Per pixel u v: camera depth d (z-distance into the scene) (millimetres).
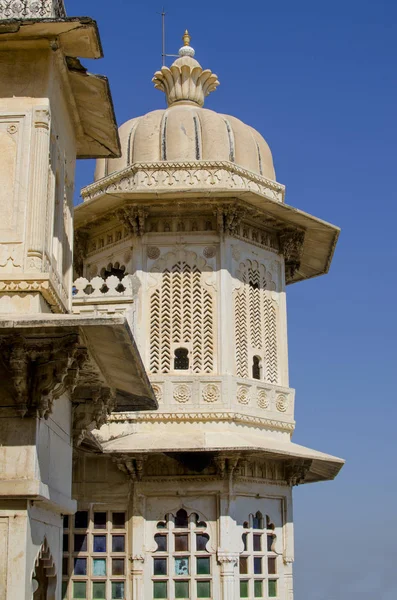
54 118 9500
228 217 16703
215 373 16125
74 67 9812
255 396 16359
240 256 17031
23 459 8016
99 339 8328
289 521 16672
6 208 8680
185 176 17172
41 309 8633
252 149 18266
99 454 15422
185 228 16969
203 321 16453
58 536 9688
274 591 16125
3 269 8508
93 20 8766
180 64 19141
